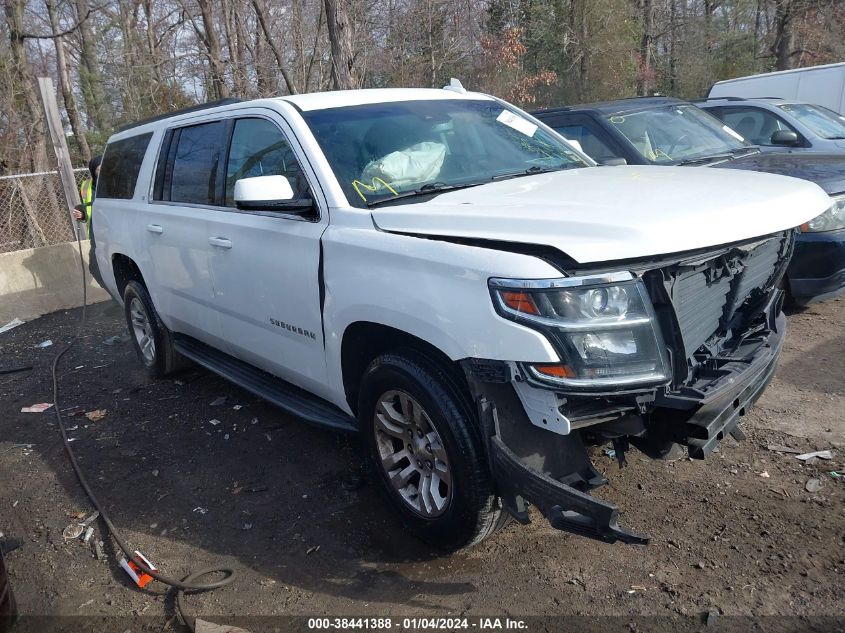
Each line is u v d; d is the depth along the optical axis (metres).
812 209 3.21
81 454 4.84
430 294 2.91
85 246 9.56
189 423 5.18
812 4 24.72
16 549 3.80
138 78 19.42
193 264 4.75
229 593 3.26
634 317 2.60
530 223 2.78
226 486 4.23
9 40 15.92
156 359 5.98
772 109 8.60
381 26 19.12
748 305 3.52
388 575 3.29
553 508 2.65
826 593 2.93
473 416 2.97
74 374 6.62
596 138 6.90
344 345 3.54
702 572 3.11
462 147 4.12
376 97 4.24
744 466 3.91
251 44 18.42
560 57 24.02
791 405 4.55
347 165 3.71
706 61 28.02
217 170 4.57
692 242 2.64
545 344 2.55
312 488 4.11
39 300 9.19
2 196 10.09
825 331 5.77
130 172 5.83
